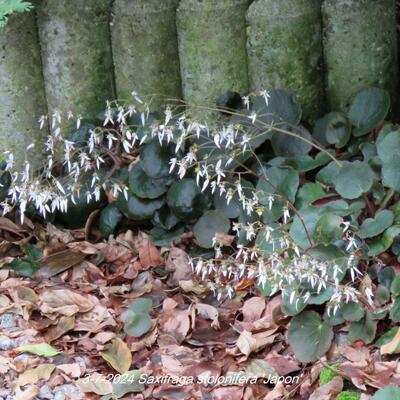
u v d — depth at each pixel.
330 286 2.07
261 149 2.34
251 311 2.14
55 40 2.41
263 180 2.24
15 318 2.17
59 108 2.44
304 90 2.39
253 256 2.14
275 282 2.07
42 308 2.16
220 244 2.21
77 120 2.36
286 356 2.06
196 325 2.14
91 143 2.26
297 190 2.22
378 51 2.37
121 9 2.40
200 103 2.41
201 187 2.28
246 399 1.99
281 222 2.21
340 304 2.04
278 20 2.35
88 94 2.44
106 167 2.40
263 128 2.29
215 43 2.37
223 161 2.28
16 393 1.99
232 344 2.09
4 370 2.04
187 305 2.19
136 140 2.39
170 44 2.41
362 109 2.30
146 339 2.11
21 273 2.29
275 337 2.10
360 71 2.38
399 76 2.46
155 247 2.31
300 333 2.06
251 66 2.40
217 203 2.27
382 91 2.30
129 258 2.31
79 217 2.38
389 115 2.41
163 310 2.17
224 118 2.38
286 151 2.30
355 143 2.31
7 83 2.41
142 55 2.41
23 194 2.25
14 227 2.37
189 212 2.29
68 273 2.29
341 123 2.30
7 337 2.12
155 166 2.31
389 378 1.95
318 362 2.03
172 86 2.43
